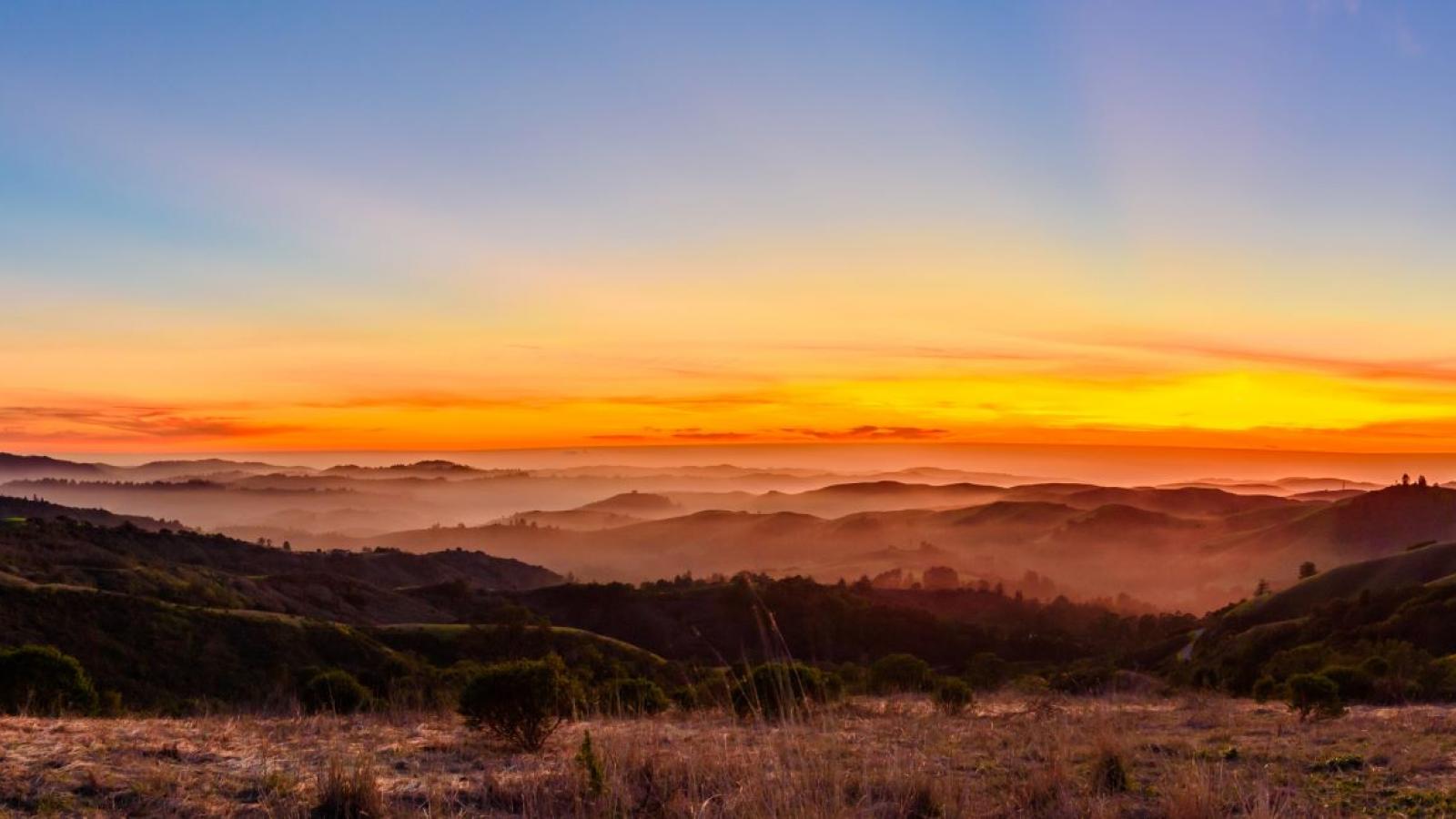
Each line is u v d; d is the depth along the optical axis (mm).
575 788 6215
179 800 6016
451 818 5945
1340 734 10914
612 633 99750
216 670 56312
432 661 66625
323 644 62656
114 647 55156
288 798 6168
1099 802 6344
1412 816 6297
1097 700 17016
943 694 15273
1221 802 6230
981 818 6105
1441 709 14992
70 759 7051
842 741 9234
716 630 95062
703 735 9242
